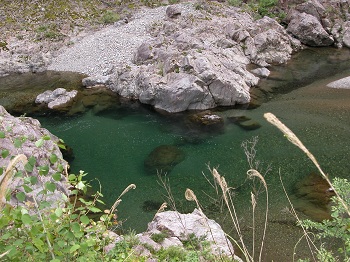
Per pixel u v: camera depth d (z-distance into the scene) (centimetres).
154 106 2483
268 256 1112
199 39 3008
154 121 2278
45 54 3484
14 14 3900
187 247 898
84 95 2702
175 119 2294
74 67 3272
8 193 459
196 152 1872
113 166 1778
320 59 3328
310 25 3616
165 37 3092
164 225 1023
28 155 1210
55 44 3606
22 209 458
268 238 1197
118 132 2147
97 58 3297
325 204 1371
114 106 2516
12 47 3491
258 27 3488
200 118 2267
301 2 4009
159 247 871
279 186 1518
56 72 3234
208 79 2378
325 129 1997
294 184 1526
